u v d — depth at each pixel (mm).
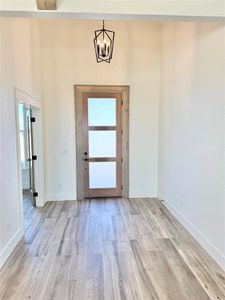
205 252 3012
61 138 5117
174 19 2418
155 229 3705
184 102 3760
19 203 3375
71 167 5199
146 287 2354
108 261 2814
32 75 4176
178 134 4043
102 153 5258
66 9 2238
